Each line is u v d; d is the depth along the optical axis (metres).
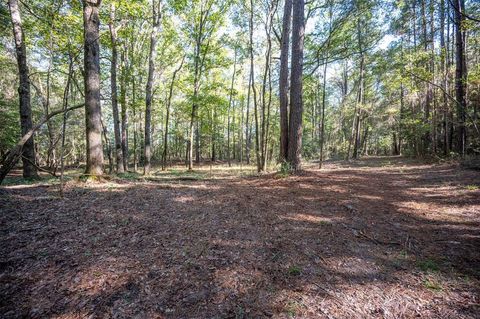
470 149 12.34
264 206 5.19
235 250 3.34
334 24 9.83
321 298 2.39
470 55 14.25
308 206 5.16
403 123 17.58
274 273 2.81
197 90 16.03
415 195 6.06
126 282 2.64
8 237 3.47
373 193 6.22
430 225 4.14
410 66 11.98
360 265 2.97
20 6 8.61
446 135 13.76
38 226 3.86
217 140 30.83
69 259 3.04
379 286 2.58
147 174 12.25
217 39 16.50
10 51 12.28
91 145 6.96
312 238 3.70
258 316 2.16
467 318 2.09
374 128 26.64
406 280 2.67
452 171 9.20
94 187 6.32
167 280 2.68
